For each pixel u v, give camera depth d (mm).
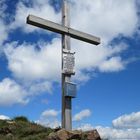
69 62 21094
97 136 18938
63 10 22312
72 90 20672
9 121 23766
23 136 21391
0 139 20047
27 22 20797
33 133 21750
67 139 18203
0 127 22094
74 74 21156
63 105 20656
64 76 21000
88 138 18609
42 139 19516
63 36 21812
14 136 21156
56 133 18516
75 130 19344
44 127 23125
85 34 22688
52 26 21266
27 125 23328
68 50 21391
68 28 21891
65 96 20578
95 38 23156
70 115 20516
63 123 20391
